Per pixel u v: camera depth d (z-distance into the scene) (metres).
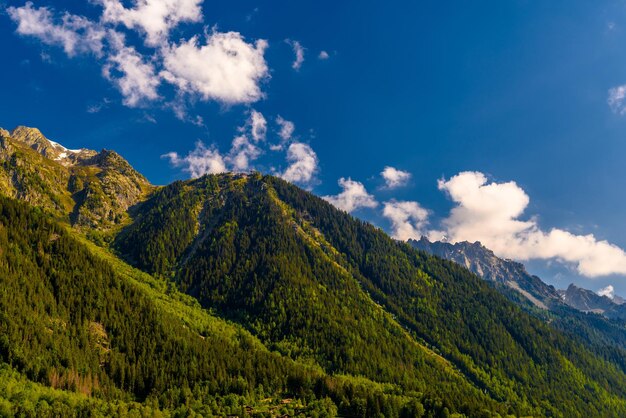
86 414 166.62
